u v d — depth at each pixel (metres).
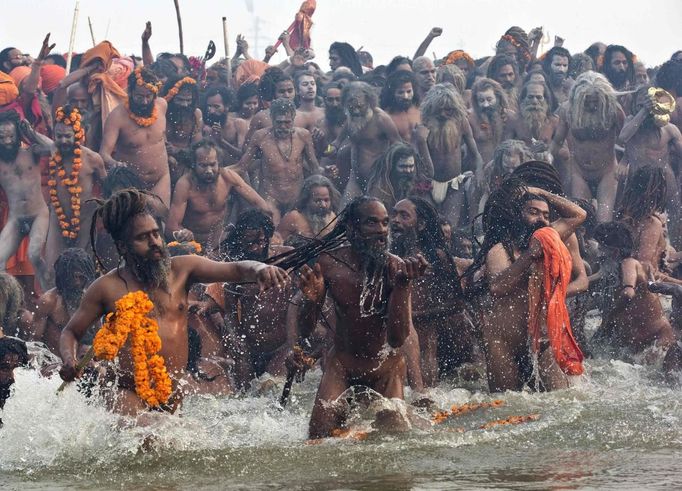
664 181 23.05
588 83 31.19
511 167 29.44
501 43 36.62
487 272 18.48
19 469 11.97
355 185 31.36
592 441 12.94
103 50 30.45
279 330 19.48
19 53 33.44
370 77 36.22
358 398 14.30
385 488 10.71
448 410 15.75
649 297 20.78
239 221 19.73
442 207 30.78
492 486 10.62
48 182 28.34
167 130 31.22
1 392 14.02
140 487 11.09
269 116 32.09
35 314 20.75
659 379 18.97
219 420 14.88
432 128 30.78
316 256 14.36
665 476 10.88
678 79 33.69
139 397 13.38
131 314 12.95
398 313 13.47
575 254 19.41
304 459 12.27
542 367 17.73
